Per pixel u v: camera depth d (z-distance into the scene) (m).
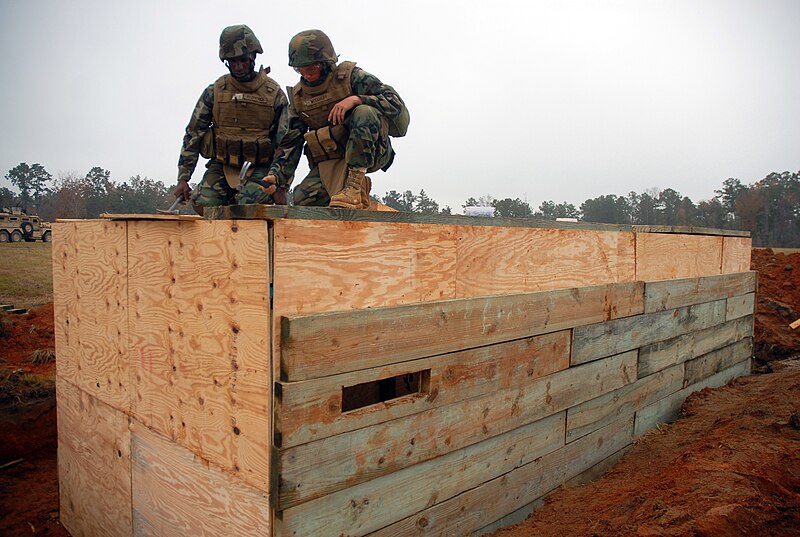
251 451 2.58
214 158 4.81
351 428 2.69
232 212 2.59
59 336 4.54
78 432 4.31
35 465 6.13
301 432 2.48
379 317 2.81
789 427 4.46
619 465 4.65
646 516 3.19
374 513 2.83
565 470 4.20
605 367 4.55
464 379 3.30
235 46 4.26
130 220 3.27
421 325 3.03
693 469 3.74
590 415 4.43
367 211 2.82
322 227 2.62
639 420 5.09
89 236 3.98
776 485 3.44
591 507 3.71
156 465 3.35
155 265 3.26
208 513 2.90
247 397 2.59
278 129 4.54
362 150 3.83
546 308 3.90
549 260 4.02
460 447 3.29
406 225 3.02
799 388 5.59
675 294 5.45
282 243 2.47
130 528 3.68
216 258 2.75
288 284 2.50
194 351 2.96
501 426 3.58
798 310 11.41
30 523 4.84
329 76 3.96
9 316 9.12
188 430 3.04
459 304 3.25
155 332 3.29
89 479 4.18
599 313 4.45
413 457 3.00
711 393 6.02
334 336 2.61
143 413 3.46
